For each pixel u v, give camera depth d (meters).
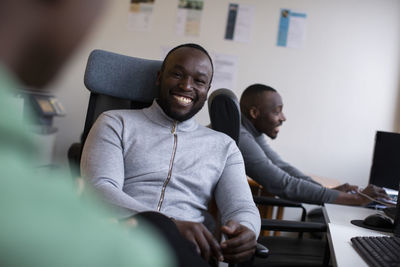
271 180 2.04
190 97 1.55
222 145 1.59
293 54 3.35
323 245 1.85
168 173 1.49
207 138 1.58
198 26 3.39
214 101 1.68
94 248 0.27
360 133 3.33
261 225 1.49
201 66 1.56
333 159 3.35
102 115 1.54
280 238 1.91
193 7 3.40
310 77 3.35
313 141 3.36
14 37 0.21
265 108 2.36
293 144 3.37
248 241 1.19
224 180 1.55
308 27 3.34
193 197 1.51
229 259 1.17
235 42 3.37
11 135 0.25
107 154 1.43
